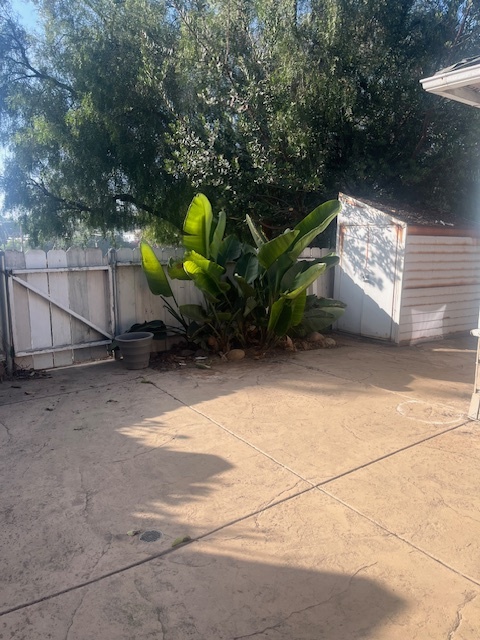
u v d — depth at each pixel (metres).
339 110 9.17
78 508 3.04
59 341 6.34
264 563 2.54
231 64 9.41
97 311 6.66
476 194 9.97
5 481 3.38
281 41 8.88
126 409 4.82
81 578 2.42
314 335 7.70
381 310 7.91
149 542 2.71
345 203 8.36
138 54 10.42
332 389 5.45
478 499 3.15
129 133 10.89
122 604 2.25
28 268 5.95
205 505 3.08
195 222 6.18
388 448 3.91
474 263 8.47
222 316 6.72
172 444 3.99
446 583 2.39
